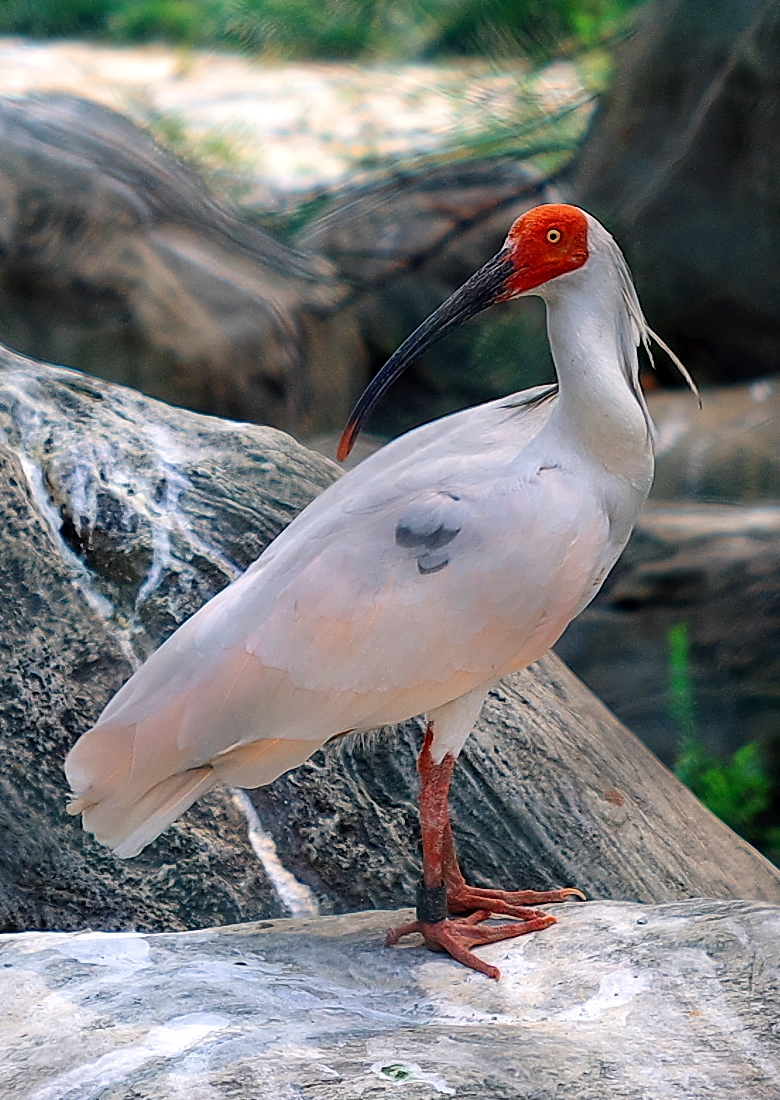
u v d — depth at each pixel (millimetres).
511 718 10125
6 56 34656
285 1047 6277
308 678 7406
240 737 7469
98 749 7559
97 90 31406
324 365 21203
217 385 18656
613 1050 6328
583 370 7512
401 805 9695
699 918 7453
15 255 18609
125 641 9883
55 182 19172
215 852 9359
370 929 8039
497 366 22922
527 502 7449
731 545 17469
